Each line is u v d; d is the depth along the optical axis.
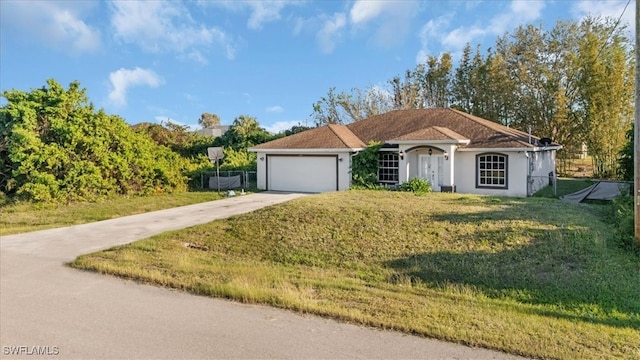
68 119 20.06
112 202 19.83
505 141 19.84
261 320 5.19
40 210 17.47
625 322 5.35
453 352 4.24
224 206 17.91
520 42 34.72
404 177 20.92
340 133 24.73
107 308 5.69
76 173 19.45
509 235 9.80
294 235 10.75
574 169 34.75
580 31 32.25
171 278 7.05
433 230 10.49
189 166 26.45
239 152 32.38
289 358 4.15
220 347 4.42
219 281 6.85
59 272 7.72
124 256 8.92
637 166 8.85
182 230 11.98
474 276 7.64
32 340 4.64
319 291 6.50
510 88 35.03
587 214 12.49
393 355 4.19
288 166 24.50
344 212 12.50
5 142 18.98
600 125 29.14
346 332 4.79
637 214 8.88
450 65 40.94
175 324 5.08
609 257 8.41
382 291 6.57
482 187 20.08
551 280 7.23
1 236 11.85
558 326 4.94
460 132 22.25
